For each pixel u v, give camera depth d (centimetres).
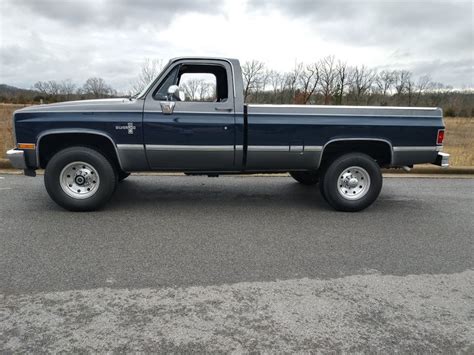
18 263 335
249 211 513
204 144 479
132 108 466
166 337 238
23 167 464
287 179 734
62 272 320
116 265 336
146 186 650
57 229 422
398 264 353
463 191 664
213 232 427
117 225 441
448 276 330
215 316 262
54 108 461
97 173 475
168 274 321
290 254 370
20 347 225
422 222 481
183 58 478
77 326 247
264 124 480
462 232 446
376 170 507
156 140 471
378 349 231
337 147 523
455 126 2392
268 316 263
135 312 264
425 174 829
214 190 631
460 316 268
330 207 542
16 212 480
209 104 476
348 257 367
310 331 247
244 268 337
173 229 433
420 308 278
